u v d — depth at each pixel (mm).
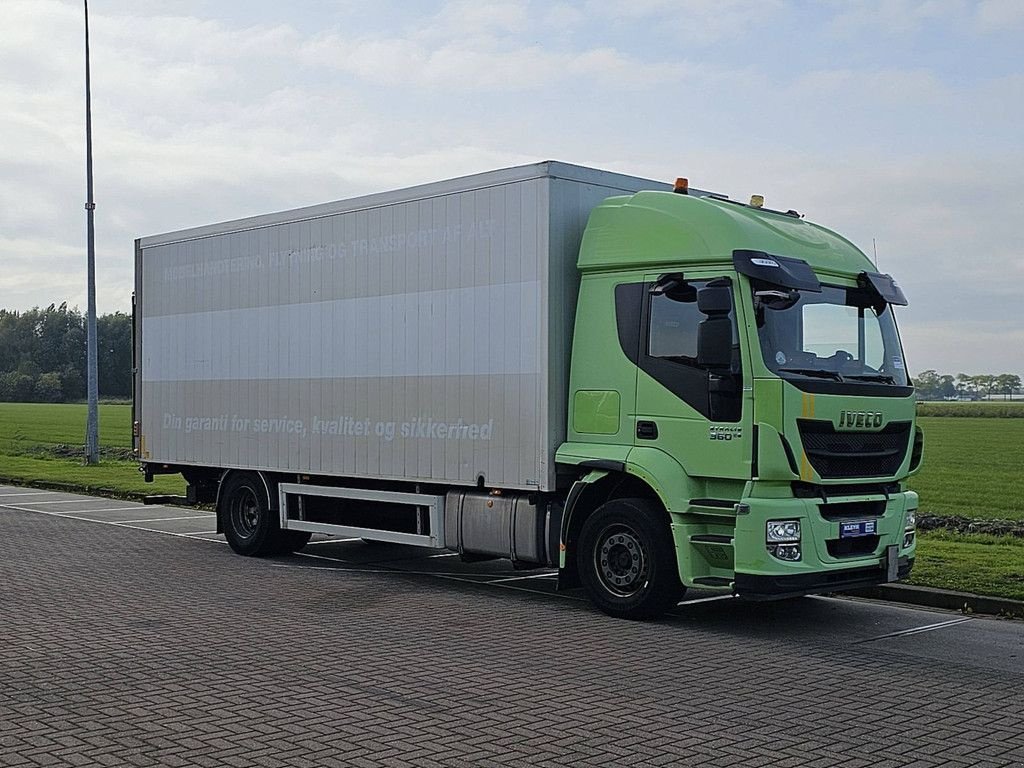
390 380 12711
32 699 7398
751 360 9852
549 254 11055
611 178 11664
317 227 13695
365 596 11820
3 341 124688
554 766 6109
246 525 15000
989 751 6539
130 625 9992
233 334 14945
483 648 9242
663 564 10352
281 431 14188
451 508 12211
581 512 11188
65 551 15172
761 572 9648
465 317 11859
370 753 6285
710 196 11297
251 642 9328
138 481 26594
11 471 30078
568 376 11180
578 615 10867
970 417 75312
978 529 17719
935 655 9320
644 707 7395
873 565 10406
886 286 11156
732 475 9914
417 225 12406
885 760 6328
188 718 6961
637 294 10656
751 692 7883
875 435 10500
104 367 123375
